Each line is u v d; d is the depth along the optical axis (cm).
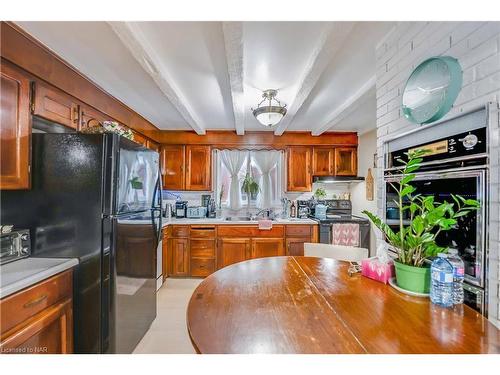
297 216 409
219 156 423
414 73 134
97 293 157
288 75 206
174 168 400
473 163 103
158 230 238
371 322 91
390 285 124
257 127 384
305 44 163
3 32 137
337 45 152
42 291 132
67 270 150
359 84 226
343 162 410
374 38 166
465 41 109
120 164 167
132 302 187
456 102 113
